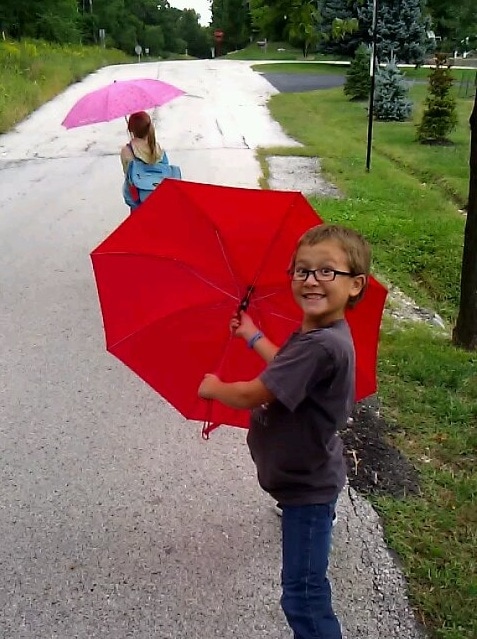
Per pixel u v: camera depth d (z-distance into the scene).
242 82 28.05
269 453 2.28
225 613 2.91
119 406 4.59
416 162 13.30
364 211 9.59
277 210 2.49
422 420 4.23
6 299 6.40
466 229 5.16
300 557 2.35
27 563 3.20
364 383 2.84
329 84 27.17
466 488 3.56
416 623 2.81
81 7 63.66
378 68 19.80
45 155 14.15
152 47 81.19
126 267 2.68
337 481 2.35
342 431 4.08
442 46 37.41
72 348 5.43
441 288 7.24
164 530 3.40
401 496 3.53
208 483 3.77
